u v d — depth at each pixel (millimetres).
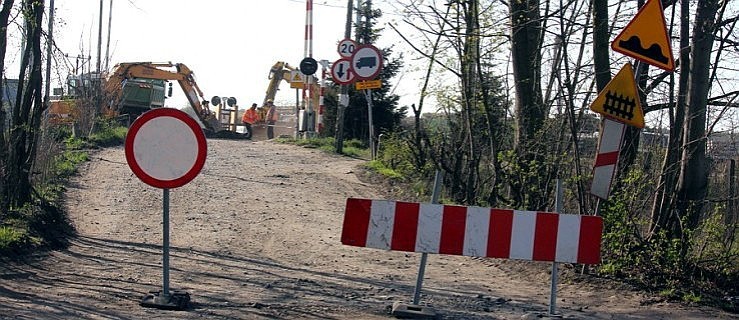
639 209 11578
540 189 13117
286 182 19891
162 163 8602
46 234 12250
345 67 24375
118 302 8883
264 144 29797
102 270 10758
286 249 13102
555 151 13055
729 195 12055
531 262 12281
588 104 12711
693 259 11062
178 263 11500
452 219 9008
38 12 12734
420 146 19328
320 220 15734
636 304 10289
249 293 9805
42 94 13281
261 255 12539
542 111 14492
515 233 9016
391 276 11438
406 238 8992
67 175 18469
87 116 26828
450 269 12242
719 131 11992
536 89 14844
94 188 17484
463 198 16609
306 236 14203
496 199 14570
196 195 17344
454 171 16938
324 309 9070
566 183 12297
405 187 19609
